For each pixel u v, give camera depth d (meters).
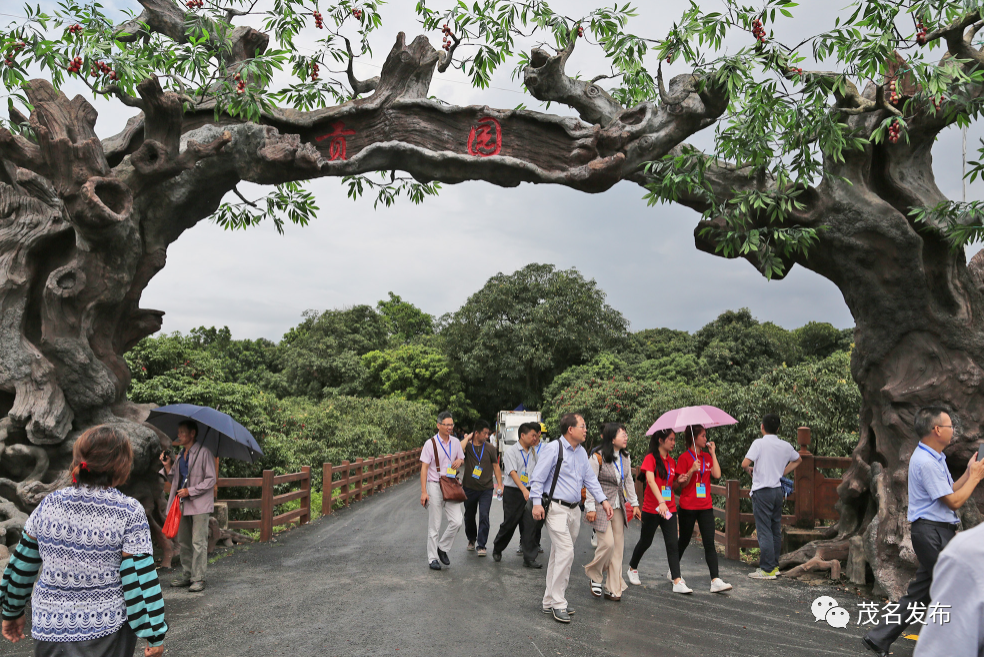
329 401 26.33
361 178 8.76
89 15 6.44
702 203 7.34
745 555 9.05
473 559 8.30
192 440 6.41
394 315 56.72
